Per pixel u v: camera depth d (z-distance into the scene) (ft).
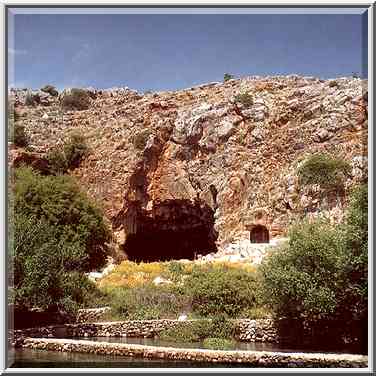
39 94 240.53
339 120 173.78
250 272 94.99
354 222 66.80
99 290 97.60
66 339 73.56
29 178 127.13
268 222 165.99
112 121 216.33
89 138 210.38
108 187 193.06
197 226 192.34
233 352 61.31
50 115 227.20
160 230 195.21
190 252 192.34
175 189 189.88
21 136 196.65
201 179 186.09
